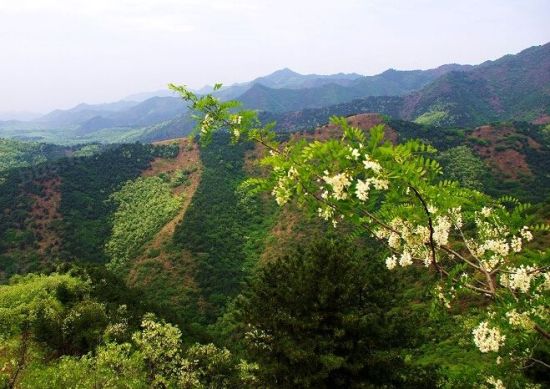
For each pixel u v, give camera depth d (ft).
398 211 17.62
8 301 134.51
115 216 335.26
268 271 63.52
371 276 56.65
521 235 19.48
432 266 19.30
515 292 18.15
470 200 19.72
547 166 368.27
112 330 106.01
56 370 63.77
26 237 289.74
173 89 24.62
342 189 17.03
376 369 54.03
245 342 59.41
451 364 60.49
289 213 311.88
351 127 17.03
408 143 15.92
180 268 251.80
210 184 371.76
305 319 54.03
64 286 147.02
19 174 361.92
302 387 52.03
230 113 24.12
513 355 20.34
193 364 89.20
